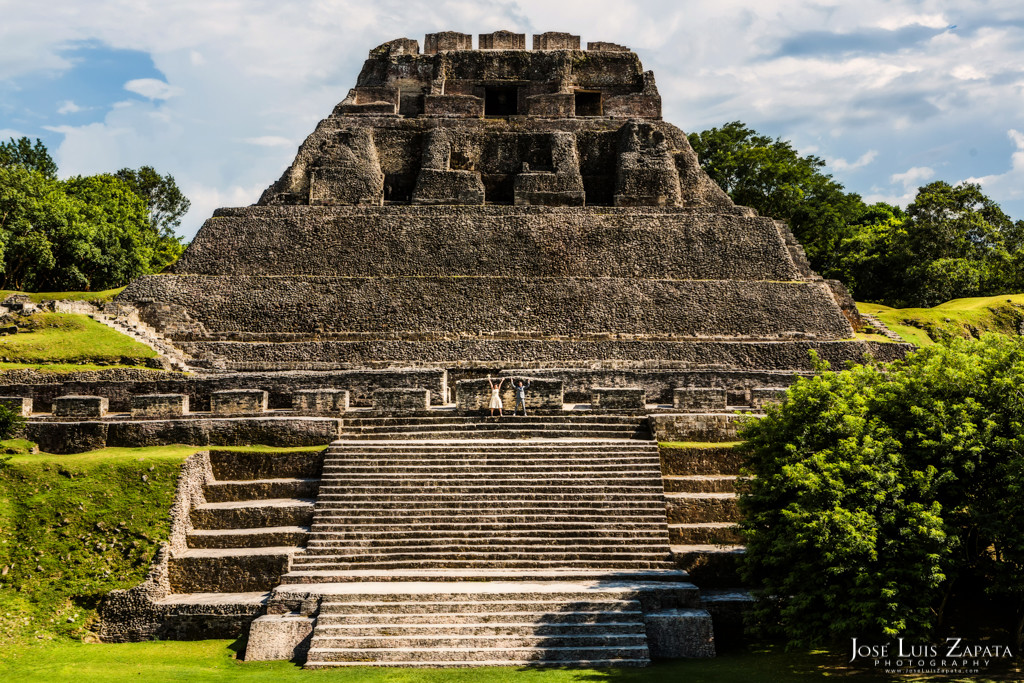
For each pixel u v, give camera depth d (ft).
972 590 56.90
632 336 106.11
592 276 114.73
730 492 69.10
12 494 64.64
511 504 66.69
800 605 50.03
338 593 57.16
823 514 49.57
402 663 52.65
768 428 58.54
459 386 79.87
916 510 49.01
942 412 51.88
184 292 109.70
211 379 87.51
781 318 109.09
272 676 50.72
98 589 59.82
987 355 55.11
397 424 77.66
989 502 50.14
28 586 59.88
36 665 53.31
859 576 48.29
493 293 110.52
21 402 77.41
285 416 78.02
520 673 51.24
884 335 113.29
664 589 57.47
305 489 69.56
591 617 55.62
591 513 65.98
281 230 118.93
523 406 79.46
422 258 116.06
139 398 77.92
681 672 51.11
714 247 119.14
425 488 68.13
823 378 59.11
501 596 56.85
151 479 65.98
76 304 102.63
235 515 66.33
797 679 49.62
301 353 101.50
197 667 53.11
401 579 60.54
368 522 65.36
